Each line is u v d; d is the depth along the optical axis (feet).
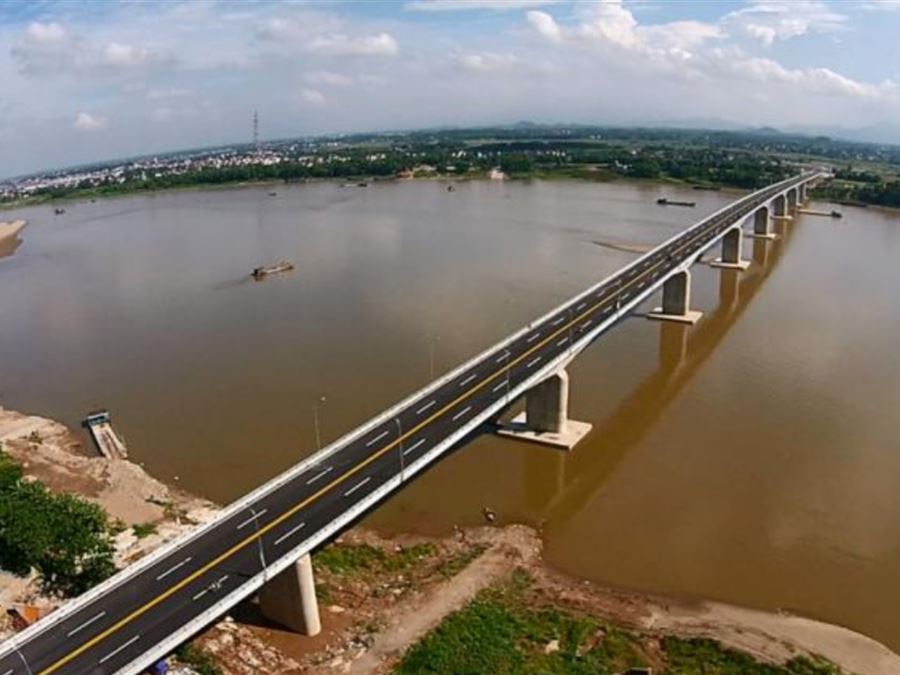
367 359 336.70
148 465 248.32
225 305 440.86
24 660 129.90
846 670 155.12
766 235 645.51
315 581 181.47
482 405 228.63
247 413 285.02
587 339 281.95
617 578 188.85
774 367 329.31
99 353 366.22
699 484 232.53
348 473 189.06
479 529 211.41
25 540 171.83
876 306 419.95
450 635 162.09
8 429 279.28
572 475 239.30
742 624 170.09
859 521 211.00
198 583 147.43
